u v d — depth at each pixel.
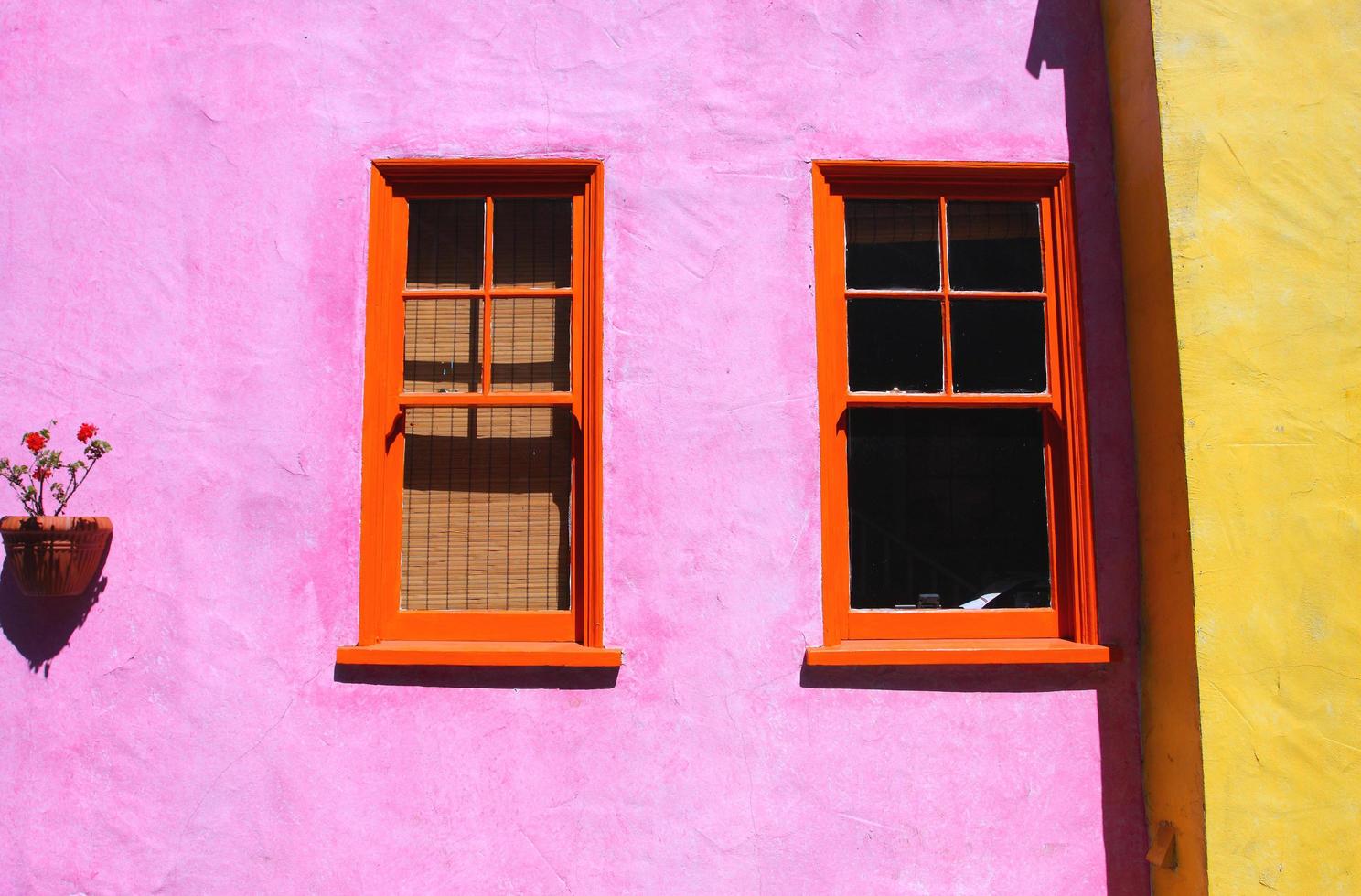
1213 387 3.16
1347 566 3.11
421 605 3.58
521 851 3.33
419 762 3.36
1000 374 3.65
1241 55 3.28
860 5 3.64
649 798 3.34
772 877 3.32
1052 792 3.36
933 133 3.59
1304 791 3.04
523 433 3.65
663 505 3.45
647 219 3.55
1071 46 3.65
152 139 3.58
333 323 3.52
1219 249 3.21
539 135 3.58
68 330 3.51
